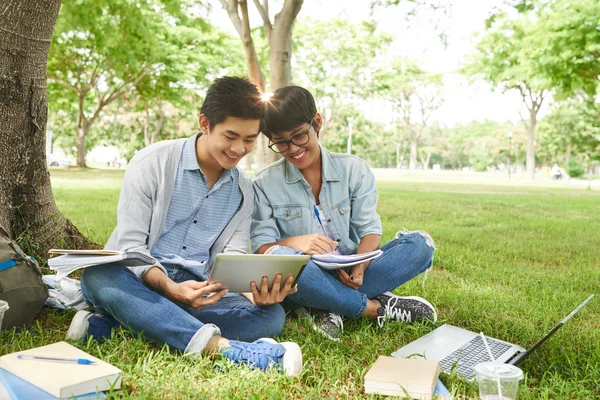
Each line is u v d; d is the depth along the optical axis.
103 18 14.04
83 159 30.05
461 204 12.37
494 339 2.84
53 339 2.64
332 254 2.88
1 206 3.64
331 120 35.44
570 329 3.09
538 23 13.73
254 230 3.08
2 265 2.59
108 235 5.77
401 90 40.06
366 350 2.68
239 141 2.52
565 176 44.62
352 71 31.12
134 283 2.48
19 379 2.06
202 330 2.40
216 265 2.34
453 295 3.77
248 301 2.81
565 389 2.27
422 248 3.15
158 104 33.81
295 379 2.26
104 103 28.50
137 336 2.54
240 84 2.48
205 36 24.05
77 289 3.19
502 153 67.12
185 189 2.73
